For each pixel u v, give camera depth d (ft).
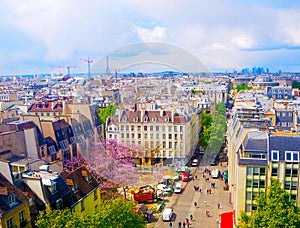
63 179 172.55
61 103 433.07
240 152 206.39
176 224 231.50
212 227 230.89
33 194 159.84
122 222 135.54
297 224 129.80
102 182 154.51
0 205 142.51
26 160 208.54
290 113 336.49
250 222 141.69
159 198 255.70
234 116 307.17
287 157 192.75
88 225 130.93
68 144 299.17
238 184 200.54
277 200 135.33
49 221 138.31
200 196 272.51
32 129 269.23
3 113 378.73
